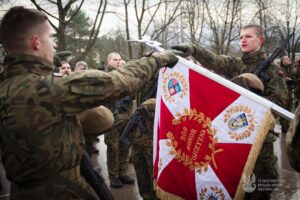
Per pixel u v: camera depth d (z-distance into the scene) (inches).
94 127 80.8
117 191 193.9
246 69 137.2
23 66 71.3
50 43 75.0
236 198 101.3
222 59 139.9
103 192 81.5
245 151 100.4
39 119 67.5
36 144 68.0
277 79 129.7
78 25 691.4
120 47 625.9
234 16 580.7
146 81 75.8
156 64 78.1
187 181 106.7
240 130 101.3
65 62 219.5
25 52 71.9
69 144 70.9
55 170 69.9
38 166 69.1
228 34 597.6
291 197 175.5
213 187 103.7
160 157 111.0
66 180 71.1
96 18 434.9
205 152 104.7
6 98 69.2
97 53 929.5
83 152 74.9
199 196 105.6
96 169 83.0
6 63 72.7
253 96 100.6
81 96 67.6
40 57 72.9
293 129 71.7
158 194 111.0
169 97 110.7
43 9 375.6
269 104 98.8
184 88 108.1
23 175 70.7
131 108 196.1
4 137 69.7
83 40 705.0
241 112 101.4
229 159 101.8
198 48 131.0
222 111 103.3
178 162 108.0
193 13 561.3
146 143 142.6
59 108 67.6
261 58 135.3
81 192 73.1
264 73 129.2
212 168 103.7
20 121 67.9
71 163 71.5
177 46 124.3
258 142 98.9
